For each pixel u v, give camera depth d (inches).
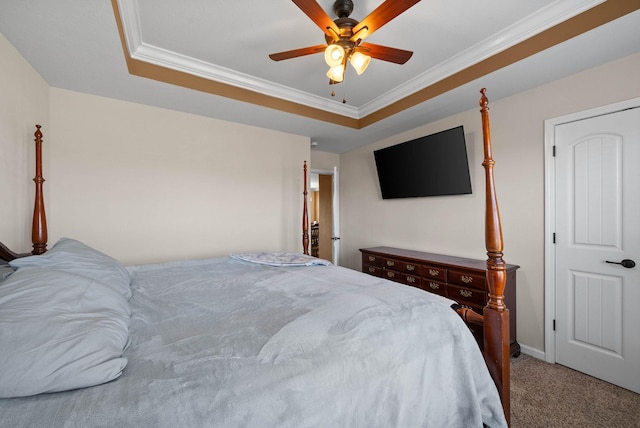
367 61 67.9
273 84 109.4
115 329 34.8
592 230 83.7
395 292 55.7
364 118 135.5
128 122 105.8
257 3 66.9
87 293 39.6
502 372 49.8
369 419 35.1
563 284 89.7
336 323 42.4
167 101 105.9
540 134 94.2
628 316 77.1
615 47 72.1
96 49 72.8
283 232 145.4
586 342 85.0
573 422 65.1
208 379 29.5
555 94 90.4
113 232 103.0
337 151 188.1
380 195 161.6
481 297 96.2
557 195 90.8
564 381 81.4
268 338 38.2
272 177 141.6
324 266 87.3
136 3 66.6
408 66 95.8
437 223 129.3
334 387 33.3
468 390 44.9
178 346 36.3
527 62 79.1
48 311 32.5
